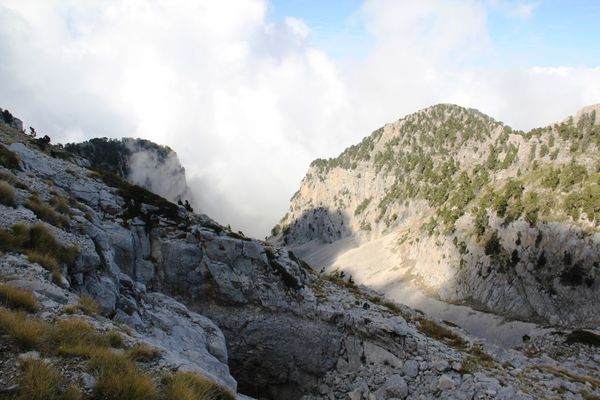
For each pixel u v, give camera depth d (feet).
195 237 137.08
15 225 64.85
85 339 43.14
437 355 112.27
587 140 387.96
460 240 388.57
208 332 90.68
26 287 51.72
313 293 144.46
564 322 269.03
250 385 132.67
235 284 133.90
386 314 141.90
